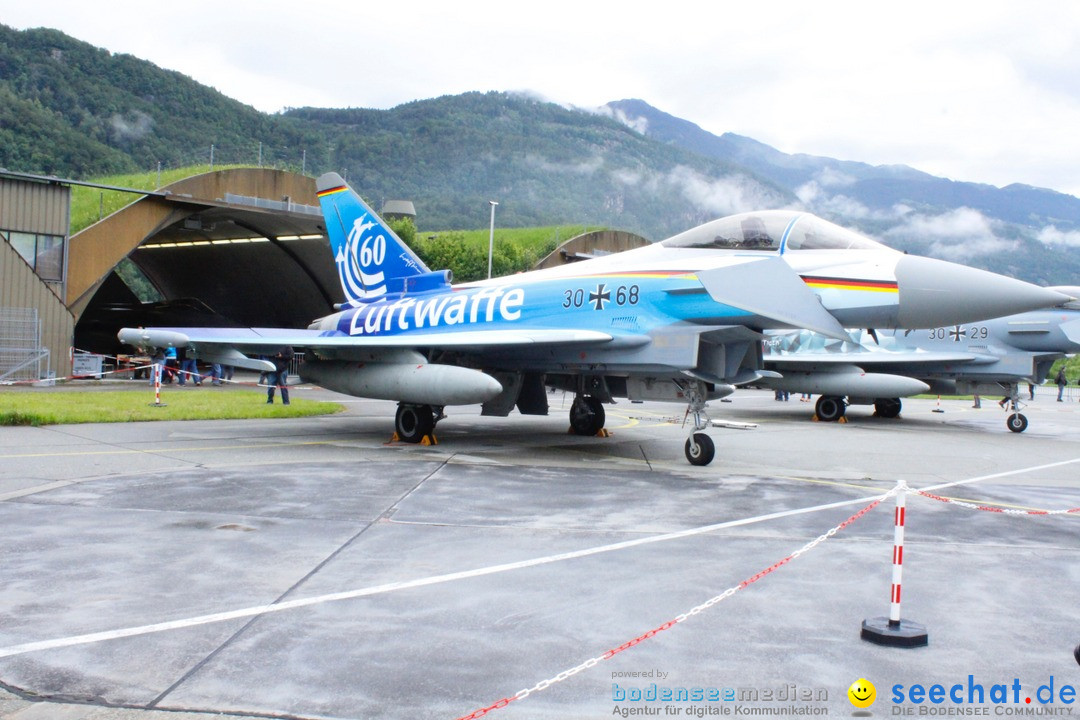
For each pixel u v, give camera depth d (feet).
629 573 18.51
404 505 25.90
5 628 14.20
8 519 22.44
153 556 18.97
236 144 473.26
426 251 159.94
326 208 56.03
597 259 42.86
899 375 68.80
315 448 39.88
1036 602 17.17
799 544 21.81
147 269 160.35
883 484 33.45
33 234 80.02
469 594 16.69
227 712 11.21
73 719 10.89
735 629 14.98
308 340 43.01
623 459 39.45
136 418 50.34
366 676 12.50
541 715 11.38
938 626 15.44
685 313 36.83
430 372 40.98
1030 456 46.52
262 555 19.31
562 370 42.96
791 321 34.04
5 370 76.79
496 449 41.93
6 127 228.02
